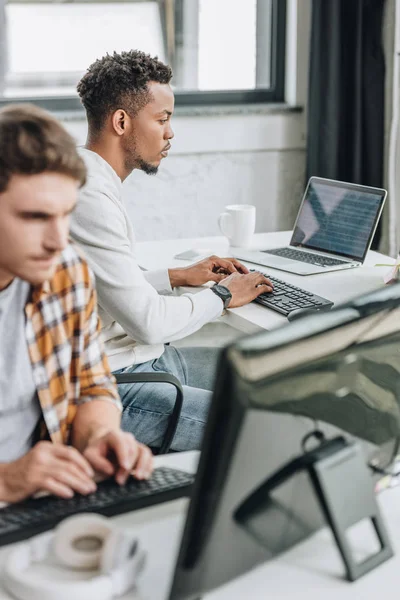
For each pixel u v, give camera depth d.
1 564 0.91
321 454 0.88
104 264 1.76
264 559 0.86
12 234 0.96
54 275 1.19
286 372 0.79
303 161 3.52
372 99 3.31
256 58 3.45
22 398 1.20
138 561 0.87
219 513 0.77
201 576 0.79
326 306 1.84
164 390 1.84
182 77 3.36
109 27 3.20
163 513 1.02
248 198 3.48
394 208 3.41
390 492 1.10
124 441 1.11
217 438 0.75
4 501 1.05
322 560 0.95
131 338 1.88
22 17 3.09
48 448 1.08
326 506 0.89
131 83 1.86
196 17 3.30
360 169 3.38
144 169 1.96
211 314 1.85
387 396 0.93
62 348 1.21
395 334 0.91
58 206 0.96
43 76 3.17
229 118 3.32
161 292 2.04
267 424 0.78
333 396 0.86
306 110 3.42
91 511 1.00
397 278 2.00
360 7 3.19
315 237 2.34
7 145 0.93
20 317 1.17
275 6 3.39
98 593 0.82
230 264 2.08
